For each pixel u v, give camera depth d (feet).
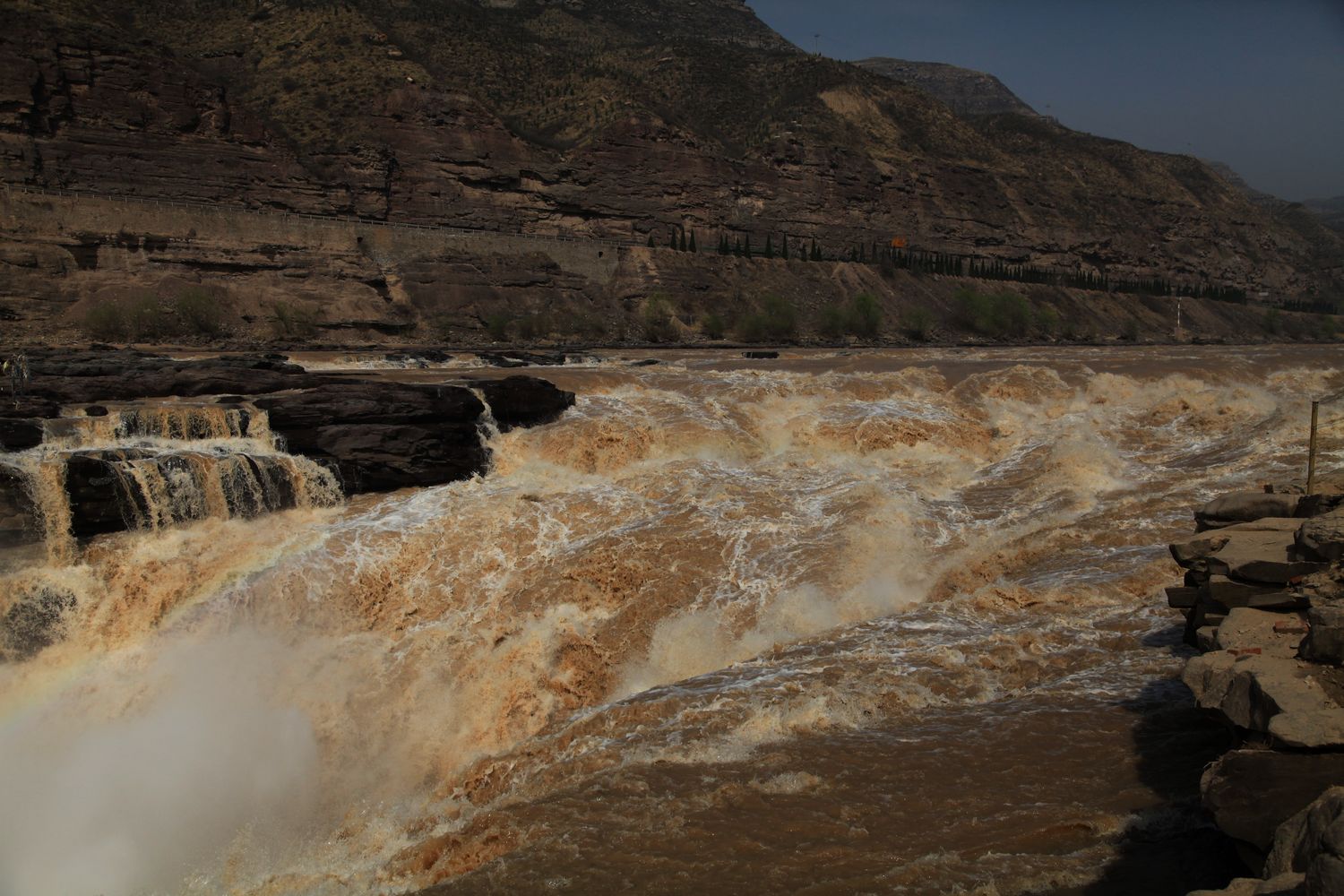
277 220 298.35
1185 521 86.33
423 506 95.76
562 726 58.18
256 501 91.97
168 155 295.48
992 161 643.45
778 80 636.07
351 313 287.48
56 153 275.39
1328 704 32.48
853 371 215.92
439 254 331.57
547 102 479.82
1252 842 29.99
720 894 35.99
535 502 97.35
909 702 54.08
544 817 44.16
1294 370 220.43
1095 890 33.58
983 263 552.41
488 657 70.79
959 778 43.62
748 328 351.05
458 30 516.32
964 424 133.49
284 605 77.92
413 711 65.46
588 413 127.24
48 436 89.86
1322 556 43.45
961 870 35.83
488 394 114.93
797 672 59.57
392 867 44.57
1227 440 122.31
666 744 50.93
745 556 84.79
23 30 277.64
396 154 358.84
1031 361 260.21
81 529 82.38
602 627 73.77
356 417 102.32
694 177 439.22
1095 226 650.84
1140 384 179.52
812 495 101.60
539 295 348.18
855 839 39.17
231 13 419.33
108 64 290.15
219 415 97.25
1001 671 57.52
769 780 45.19
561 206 395.75
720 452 117.70
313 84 371.97
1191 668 38.42
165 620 75.87
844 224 497.05
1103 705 50.39
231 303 271.69
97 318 236.02
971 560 81.41
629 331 348.79
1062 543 83.15
